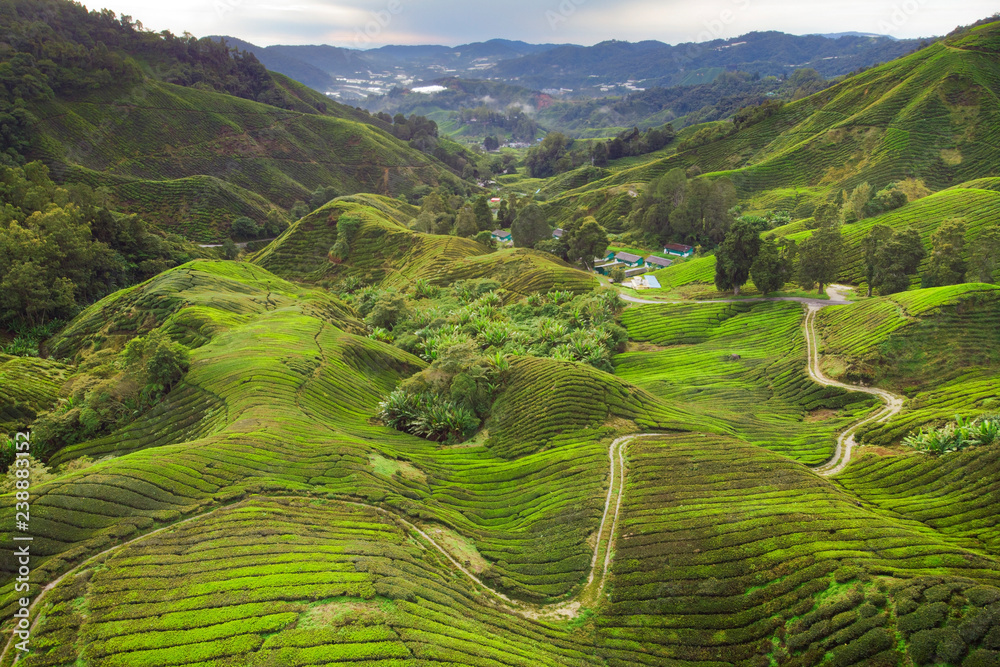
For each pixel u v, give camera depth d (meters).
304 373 55.47
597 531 35.62
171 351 52.94
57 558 27.31
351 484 38.28
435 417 51.47
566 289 98.00
